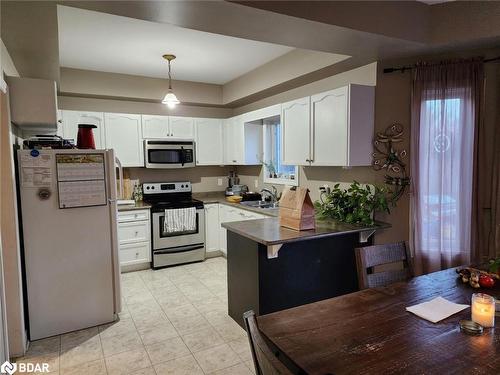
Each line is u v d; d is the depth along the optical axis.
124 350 2.46
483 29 2.34
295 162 3.39
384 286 1.71
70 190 2.69
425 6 2.46
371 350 1.14
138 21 2.72
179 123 4.78
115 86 4.24
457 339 1.20
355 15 2.17
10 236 2.36
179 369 2.21
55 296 2.69
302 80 3.54
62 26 2.80
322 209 3.18
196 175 5.31
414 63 2.85
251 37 2.30
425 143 2.84
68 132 4.13
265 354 0.85
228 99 4.79
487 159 2.70
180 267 4.41
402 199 2.96
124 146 4.44
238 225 2.91
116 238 2.89
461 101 2.70
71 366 2.27
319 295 2.80
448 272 1.89
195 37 3.08
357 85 2.78
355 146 2.81
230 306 2.97
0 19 2.00
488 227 2.73
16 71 3.08
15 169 2.55
